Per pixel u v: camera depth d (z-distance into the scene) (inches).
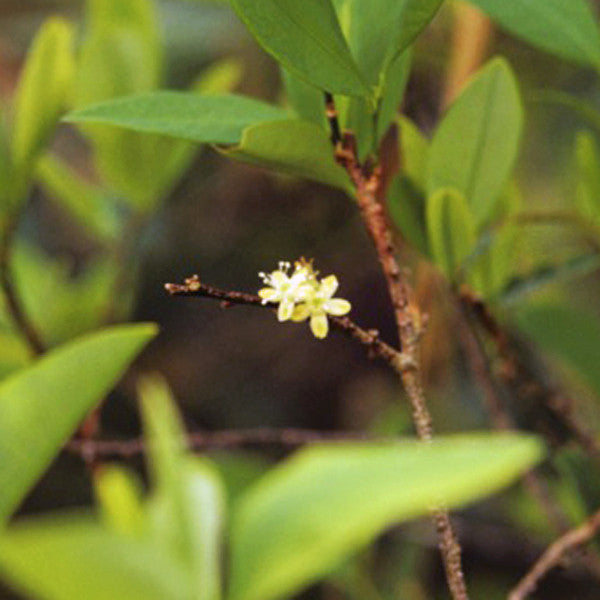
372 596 21.5
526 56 29.4
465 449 13.9
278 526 14.5
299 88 18.1
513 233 21.2
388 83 17.9
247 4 16.7
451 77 25.9
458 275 20.1
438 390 25.5
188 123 17.7
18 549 14.0
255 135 17.2
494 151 19.2
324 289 16.5
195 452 21.5
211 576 14.4
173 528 15.1
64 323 24.3
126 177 23.2
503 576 25.0
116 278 24.5
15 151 21.0
